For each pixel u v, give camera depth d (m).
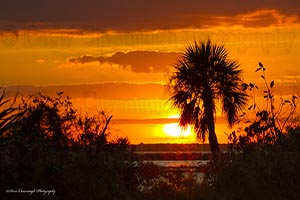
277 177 25.44
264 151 26.56
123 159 25.59
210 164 26.34
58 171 22.53
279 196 24.55
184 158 28.44
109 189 23.56
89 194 22.77
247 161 26.11
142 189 25.52
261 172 25.59
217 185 25.27
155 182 25.84
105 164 24.47
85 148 25.30
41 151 22.39
